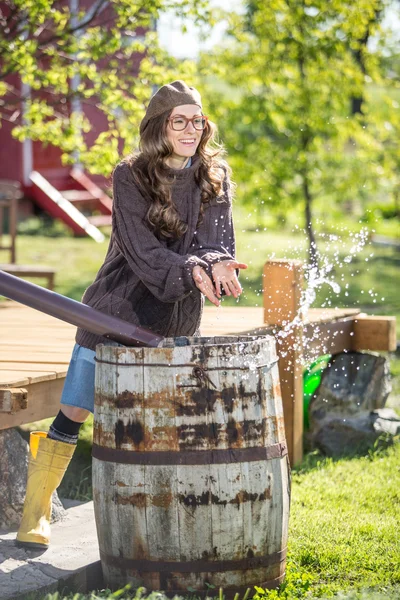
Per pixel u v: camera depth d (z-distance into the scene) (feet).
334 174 54.24
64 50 31.37
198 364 12.67
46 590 13.30
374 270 61.77
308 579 14.16
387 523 17.11
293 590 13.61
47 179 72.90
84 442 22.86
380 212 78.74
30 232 66.95
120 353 12.94
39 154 71.97
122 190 13.73
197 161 13.99
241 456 12.80
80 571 13.93
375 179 55.16
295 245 69.92
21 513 16.11
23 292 13.56
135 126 32.60
